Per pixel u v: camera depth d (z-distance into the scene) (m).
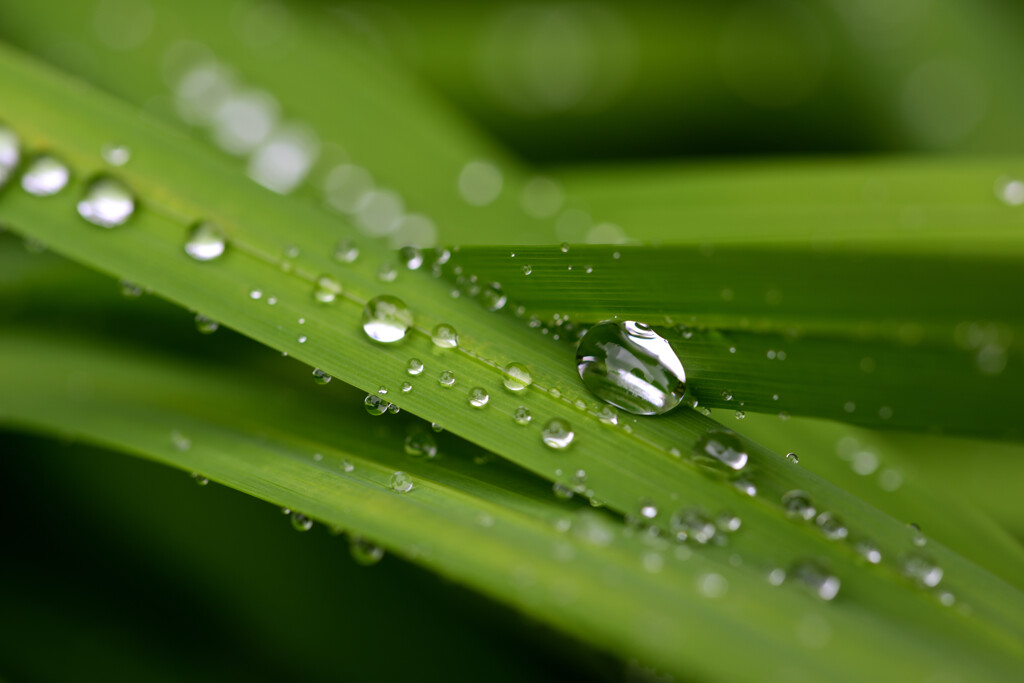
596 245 0.16
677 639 0.15
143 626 0.18
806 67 0.23
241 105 0.19
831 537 0.16
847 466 0.17
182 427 0.16
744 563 0.15
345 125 0.19
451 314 0.16
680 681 0.17
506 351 0.16
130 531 0.18
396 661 0.18
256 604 0.18
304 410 0.17
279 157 0.19
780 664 0.15
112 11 0.19
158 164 0.16
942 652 0.15
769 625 0.15
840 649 0.15
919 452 0.19
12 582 0.18
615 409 0.16
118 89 0.19
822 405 0.15
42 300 0.18
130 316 0.18
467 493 0.16
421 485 0.16
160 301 0.18
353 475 0.16
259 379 0.17
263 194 0.16
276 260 0.16
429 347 0.16
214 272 0.16
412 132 0.19
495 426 0.16
